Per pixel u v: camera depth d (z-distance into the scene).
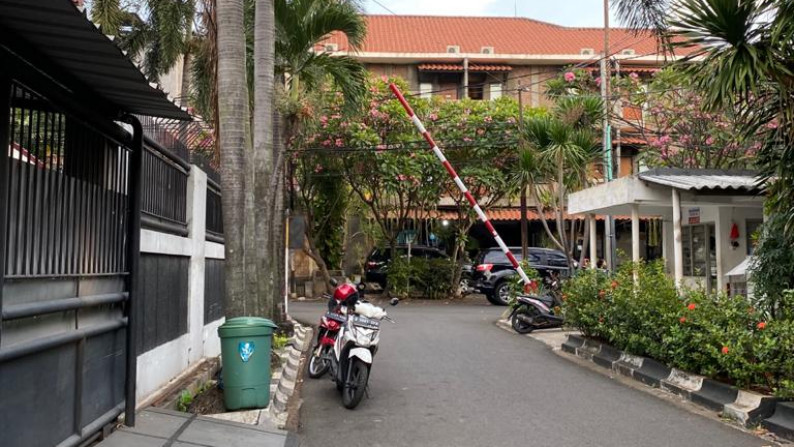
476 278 24.22
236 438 6.48
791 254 9.08
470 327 16.61
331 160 24.61
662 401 8.37
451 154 25.22
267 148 11.51
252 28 15.12
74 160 5.39
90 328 5.45
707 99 8.27
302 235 17.20
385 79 25.42
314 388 9.58
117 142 6.25
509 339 14.39
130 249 6.43
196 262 9.70
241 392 7.51
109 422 5.86
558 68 32.53
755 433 6.81
